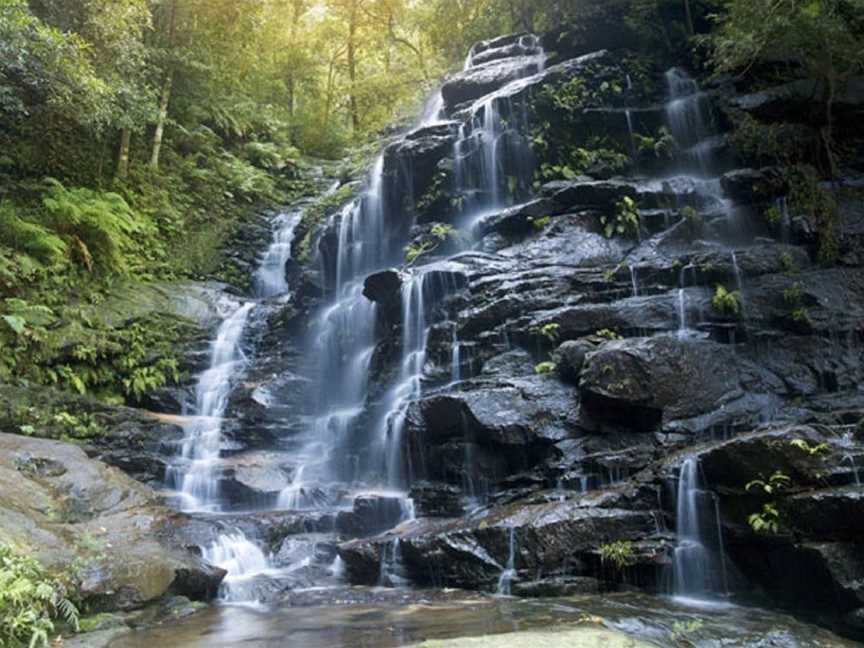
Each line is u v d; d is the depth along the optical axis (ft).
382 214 48.14
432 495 27.25
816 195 33.24
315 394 41.78
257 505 32.09
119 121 47.11
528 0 60.75
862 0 33.37
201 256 59.41
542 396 27.04
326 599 21.95
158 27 62.59
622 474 24.03
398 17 85.15
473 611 19.25
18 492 24.43
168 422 37.70
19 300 39.06
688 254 32.48
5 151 49.26
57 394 36.32
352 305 42.88
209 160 69.21
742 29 35.29
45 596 17.12
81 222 46.70
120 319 44.16
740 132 38.34
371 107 87.56
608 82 43.60
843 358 27.50
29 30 38.24
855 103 36.42
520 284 32.55
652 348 25.52
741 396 26.40
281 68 86.48
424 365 33.30
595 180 39.37
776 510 19.15
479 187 43.78
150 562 21.39
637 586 21.13
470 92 52.11
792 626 17.30
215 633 18.35
